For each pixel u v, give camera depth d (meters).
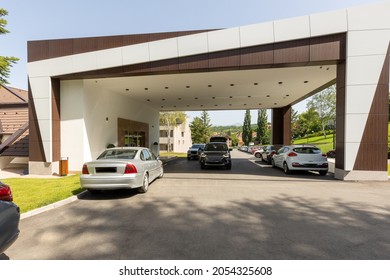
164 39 9.86
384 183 8.38
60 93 11.92
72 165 11.81
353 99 8.82
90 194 6.91
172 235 3.90
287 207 5.47
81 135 11.80
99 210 5.36
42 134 11.28
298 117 63.56
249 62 9.38
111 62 10.33
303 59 9.06
